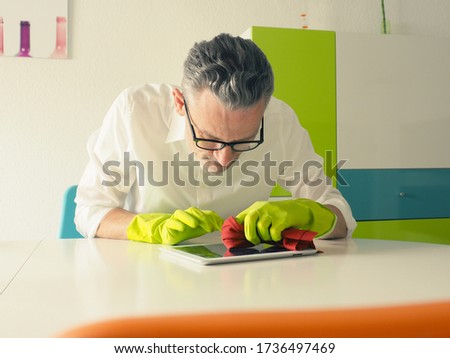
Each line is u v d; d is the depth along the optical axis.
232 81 0.89
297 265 0.71
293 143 1.41
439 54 2.27
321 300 0.48
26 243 1.00
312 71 2.12
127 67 2.34
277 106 1.38
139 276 0.63
